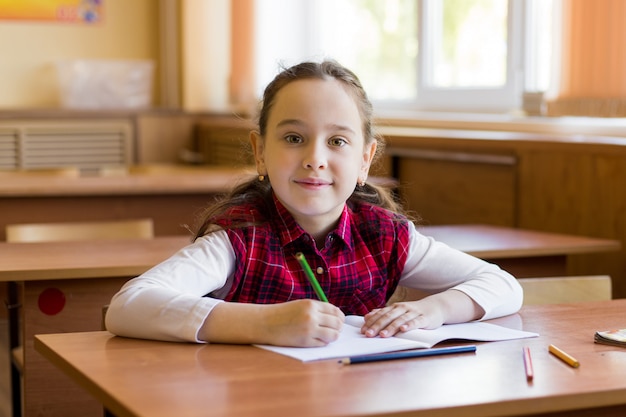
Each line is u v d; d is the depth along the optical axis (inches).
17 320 106.3
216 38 260.4
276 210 69.1
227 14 261.0
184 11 256.1
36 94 256.2
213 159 246.8
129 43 263.7
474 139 155.7
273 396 46.3
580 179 136.3
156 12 265.1
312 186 63.8
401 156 177.2
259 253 67.0
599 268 133.6
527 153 146.2
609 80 141.4
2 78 252.8
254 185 71.4
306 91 64.1
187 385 48.3
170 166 208.7
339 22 235.9
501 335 60.8
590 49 144.3
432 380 49.5
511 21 176.2
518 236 116.0
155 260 94.0
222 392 47.0
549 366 52.9
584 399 47.4
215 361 53.4
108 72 249.6
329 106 63.9
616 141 131.0
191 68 257.8
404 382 49.0
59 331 91.6
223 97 262.2
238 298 66.8
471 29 190.1
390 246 71.5
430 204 171.2
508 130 168.2
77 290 91.8
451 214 165.9
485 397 46.2
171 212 161.0
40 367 91.4
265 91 67.5
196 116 255.6
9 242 106.3
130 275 91.3
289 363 52.9
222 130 240.2
